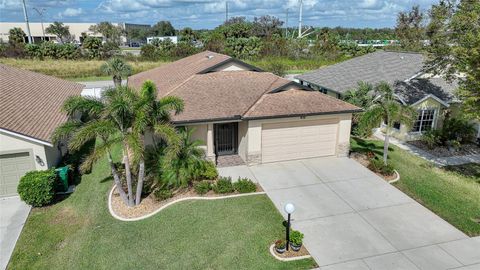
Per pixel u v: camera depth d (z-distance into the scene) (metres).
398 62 28.73
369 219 13.87
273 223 13.48
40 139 15.89
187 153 15.89
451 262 11.44
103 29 111.75
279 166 18.88
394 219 13.90
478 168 19.36
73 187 16.73
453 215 14.23
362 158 20.06
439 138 22.39
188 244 12.24
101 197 15.58
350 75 30.55
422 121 23.64
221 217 13.86
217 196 15.46
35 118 18.00
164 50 63.94
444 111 23.58
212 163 17.58
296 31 99.94
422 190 16.36
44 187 14.57
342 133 19.75
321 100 19.59
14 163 15.91
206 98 18.95
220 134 19.86
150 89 13.27
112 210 14.47
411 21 54.59
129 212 14.27
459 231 13.16
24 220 13.98
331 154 20.28
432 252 11.94
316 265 11.23
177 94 19.23
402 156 20.88
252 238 12.55
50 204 15.23
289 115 18.02
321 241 12.45
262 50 64.88
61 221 13.91
